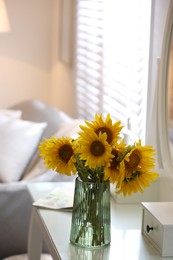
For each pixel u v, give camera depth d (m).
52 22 4.36
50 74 4.44
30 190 2.27
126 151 1.63
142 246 1.74
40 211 2.01
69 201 2.09
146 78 2.19
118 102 2.71
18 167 3.23
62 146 1.71
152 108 2.09
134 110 2.33
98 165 1.63
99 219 1.71
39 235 2.29
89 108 3.40
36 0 4.32
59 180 2.89
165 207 1.80
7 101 4.42
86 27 3.44
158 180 2.14
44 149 1.74
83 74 3.55
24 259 2.75
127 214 2.04
